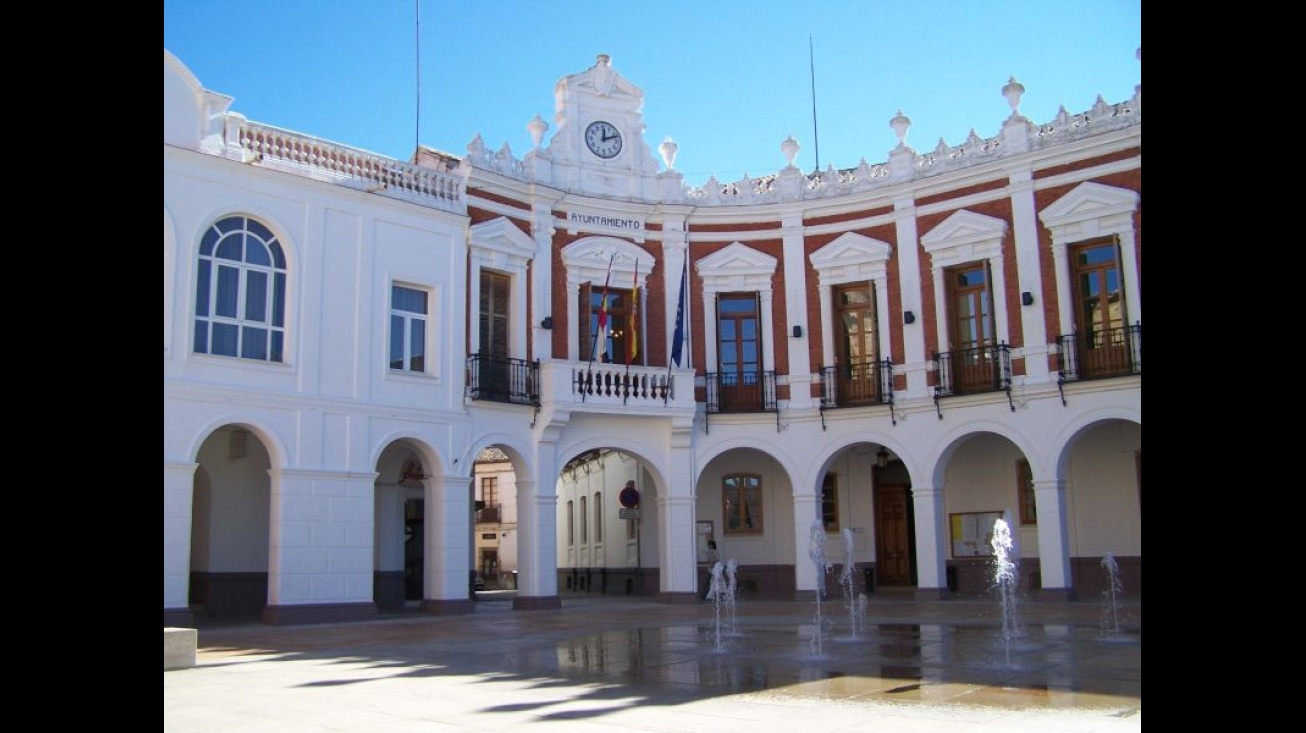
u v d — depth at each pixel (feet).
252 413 62.34
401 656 43.19
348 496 66.18
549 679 34.45
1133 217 70.49
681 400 80.69
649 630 54.08
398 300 71.36
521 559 75.66
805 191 84.28
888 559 87.56
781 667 36.11
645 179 84.99
